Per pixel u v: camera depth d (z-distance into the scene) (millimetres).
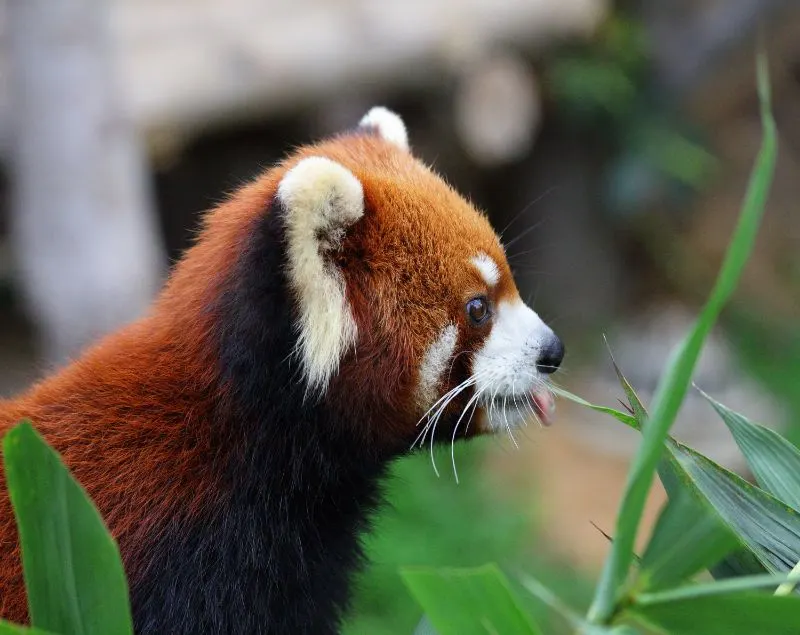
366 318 4422
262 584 4172
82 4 8031
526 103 14477
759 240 17828
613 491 12172
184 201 13328
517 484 11555
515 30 13445
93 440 4129
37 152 8266
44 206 8352
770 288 17062
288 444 4273
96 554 2408
